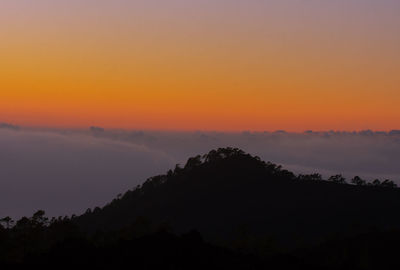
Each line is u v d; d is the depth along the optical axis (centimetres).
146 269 5100
